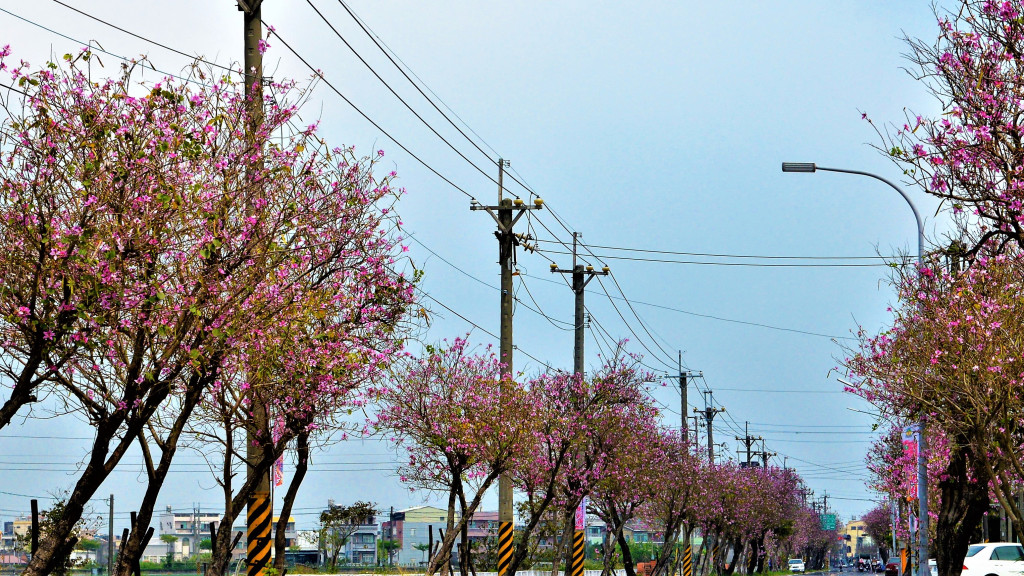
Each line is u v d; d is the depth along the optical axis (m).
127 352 21.03
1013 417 27.95
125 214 19.08
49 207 18.52
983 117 20.97
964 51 21.23
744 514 98.62
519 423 41.16
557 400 49.62
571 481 52.12
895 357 30.56
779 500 125.62
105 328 19.56
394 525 191.50
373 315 26.45
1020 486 36.56
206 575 27.98
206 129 20.97
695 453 80.81
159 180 19.34
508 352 44.38
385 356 26.77
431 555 53.31
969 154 21.05
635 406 54.31
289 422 26.95
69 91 19.69
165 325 19.19
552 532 59.75
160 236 19.61
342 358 24.91
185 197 20.20
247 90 24.59
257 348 22.19
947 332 27.55
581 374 52.06
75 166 19.00
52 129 19.02
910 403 31.41
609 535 65.12
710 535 103.75
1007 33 21.00
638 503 64.00
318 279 24.12
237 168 21.20
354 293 26.03
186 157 20.17
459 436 39.56
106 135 19.39
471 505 41.53
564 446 48.28
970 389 26.69
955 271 29.22
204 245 19.95
